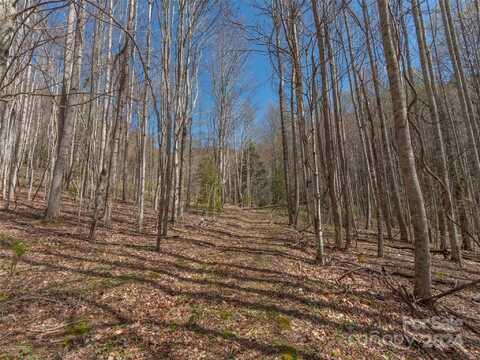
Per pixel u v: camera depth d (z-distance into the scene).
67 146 7.68
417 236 4.18
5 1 2.22
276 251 6.88
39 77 9.38
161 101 9.30
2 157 10.24
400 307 4.00
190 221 11.05
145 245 6.38
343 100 17.62
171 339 2.91
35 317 3.11
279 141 28.41
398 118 4.28
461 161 9.55
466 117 8.09
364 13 7.23
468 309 4.21
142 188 7.70
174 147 7.74
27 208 8.61
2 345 2.60
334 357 2.78
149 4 7.82
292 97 12.21
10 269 4.16
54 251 5.15
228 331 3.11
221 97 19.19
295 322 3.39
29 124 11.21
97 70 8.00
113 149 7.62
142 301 3.66
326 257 6.44
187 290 4.12
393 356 2.90
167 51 7.54
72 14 6.50
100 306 3.44
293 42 6.05
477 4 9.28
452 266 6.95
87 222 7.89
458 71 8.33
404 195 13.26
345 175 8.02
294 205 13.29
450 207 7.49
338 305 3.93
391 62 4.31
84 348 2.67
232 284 4.45
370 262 6.46
